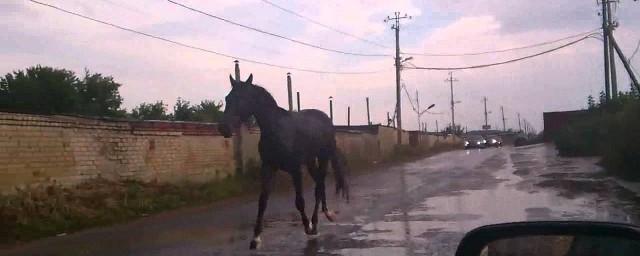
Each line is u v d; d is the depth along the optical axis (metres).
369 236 10.81
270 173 10.23
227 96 9.95
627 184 18.03
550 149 52.06
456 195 17.39
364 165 37.78
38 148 16.05
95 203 15.90
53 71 31.06
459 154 53.88
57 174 16.64
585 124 38.12
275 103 10.23
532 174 24.09
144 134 20.27
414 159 47.22
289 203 17.38
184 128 22.38
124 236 12.39
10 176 15.12
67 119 17.12
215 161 24.16
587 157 35.22
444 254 9.07
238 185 22.31
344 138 38.72
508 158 39.81
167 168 21.33
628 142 20.30
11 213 13.48
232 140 25.47
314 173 11.65
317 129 11.09
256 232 10.09
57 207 14.55
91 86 33.56
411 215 13.41
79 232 13.41
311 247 9.95
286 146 10.09
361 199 17.42
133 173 19.69
